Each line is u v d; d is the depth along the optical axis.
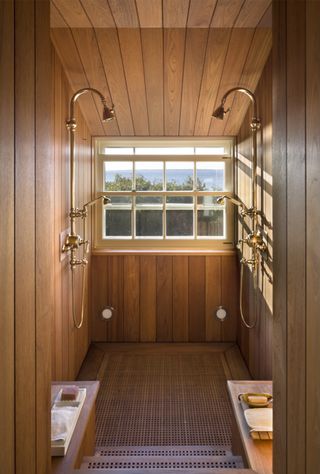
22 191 0.93
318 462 0.82
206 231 3.39
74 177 2.57
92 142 3.27
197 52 2.31
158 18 2.03
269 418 1.56
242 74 2.48
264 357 2.45
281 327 1.16
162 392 2.67
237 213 3.27
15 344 0.89
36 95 1.05
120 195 3.37
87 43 2.24
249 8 1.93
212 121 3.03
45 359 1.15
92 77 2.53
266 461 1.37
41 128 1.10
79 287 2.88
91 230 3.32
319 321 0.81
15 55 0.88
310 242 0.88
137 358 3.19
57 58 2.30
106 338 3.34
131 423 2.32
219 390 2.70
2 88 0.80
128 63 2.40
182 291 3.33
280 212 1.17
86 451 1.65
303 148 0.93
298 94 0.97
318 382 0.82
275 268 1.24
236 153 3.24
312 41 0.86
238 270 3.25
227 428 2.28
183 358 3.19
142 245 3.38
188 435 2.22
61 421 1.52
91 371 2.95
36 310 1.06
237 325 3.31
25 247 0.96
